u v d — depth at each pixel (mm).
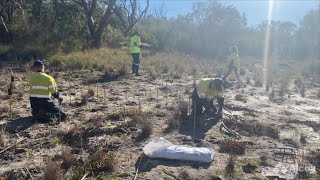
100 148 7184
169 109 10273
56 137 7754
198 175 6254
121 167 6469
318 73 23297
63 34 26062
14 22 24172
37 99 8844
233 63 15797
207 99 9602
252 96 13469
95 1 26531
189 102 10453
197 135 8289
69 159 6492
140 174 6215
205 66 21047
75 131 7996
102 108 10242
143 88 13539
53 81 9016
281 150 7617
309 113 11211
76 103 10672
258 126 9000
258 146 7832
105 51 22953
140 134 8055
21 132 8062
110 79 15227
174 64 20500
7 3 23703
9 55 19719
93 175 6121
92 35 26688
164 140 7250
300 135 8672
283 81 17766
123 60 19953
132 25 35938
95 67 17984
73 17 27328
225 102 11773
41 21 26531
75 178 6008
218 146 7695
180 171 6355
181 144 7609
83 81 14570
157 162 6672
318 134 8969
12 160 6703
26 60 19031
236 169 6570
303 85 16469
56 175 5891
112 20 36406
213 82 9531
